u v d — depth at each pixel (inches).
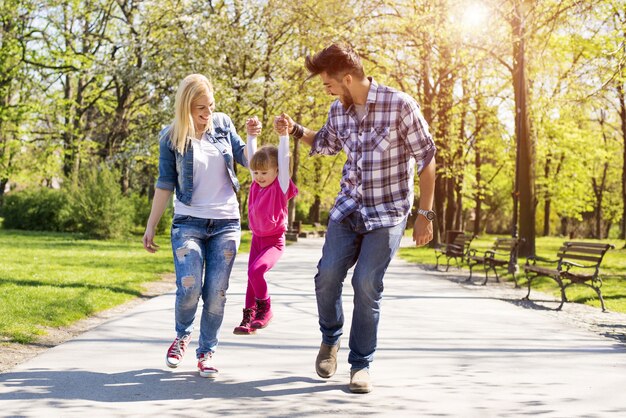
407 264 782.5
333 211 165.8
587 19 613.0
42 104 1327.5
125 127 1310.3
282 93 1056.2
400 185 164.1
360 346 165.9
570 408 156.2
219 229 173.8
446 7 807.1
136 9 1239.5
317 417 142.3
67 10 1286.9
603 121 1573.6
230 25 1078.4
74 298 331.6
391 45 962.7
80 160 1332.4
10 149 1366.9
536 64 792.9
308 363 200.5
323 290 167.8
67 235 1091.9
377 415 145.1
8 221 1224.8
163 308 325.1
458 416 146.6
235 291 405.1
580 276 386.0
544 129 975.0
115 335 244.5
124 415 141.1
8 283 386.6
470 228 2647.6
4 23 1280.8
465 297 428.8
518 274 611.5
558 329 296.0
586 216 2423.7
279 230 205.8
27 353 210.4
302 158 1724.9
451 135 1169.4
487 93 1157.7
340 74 159.2
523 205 817.5
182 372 183.8
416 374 191.2
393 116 160.2
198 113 170.4
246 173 1270.9
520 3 646.5
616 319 345.4
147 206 1206.3
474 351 232.1
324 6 968.3
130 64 1139.9
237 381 174.7
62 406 147.1
